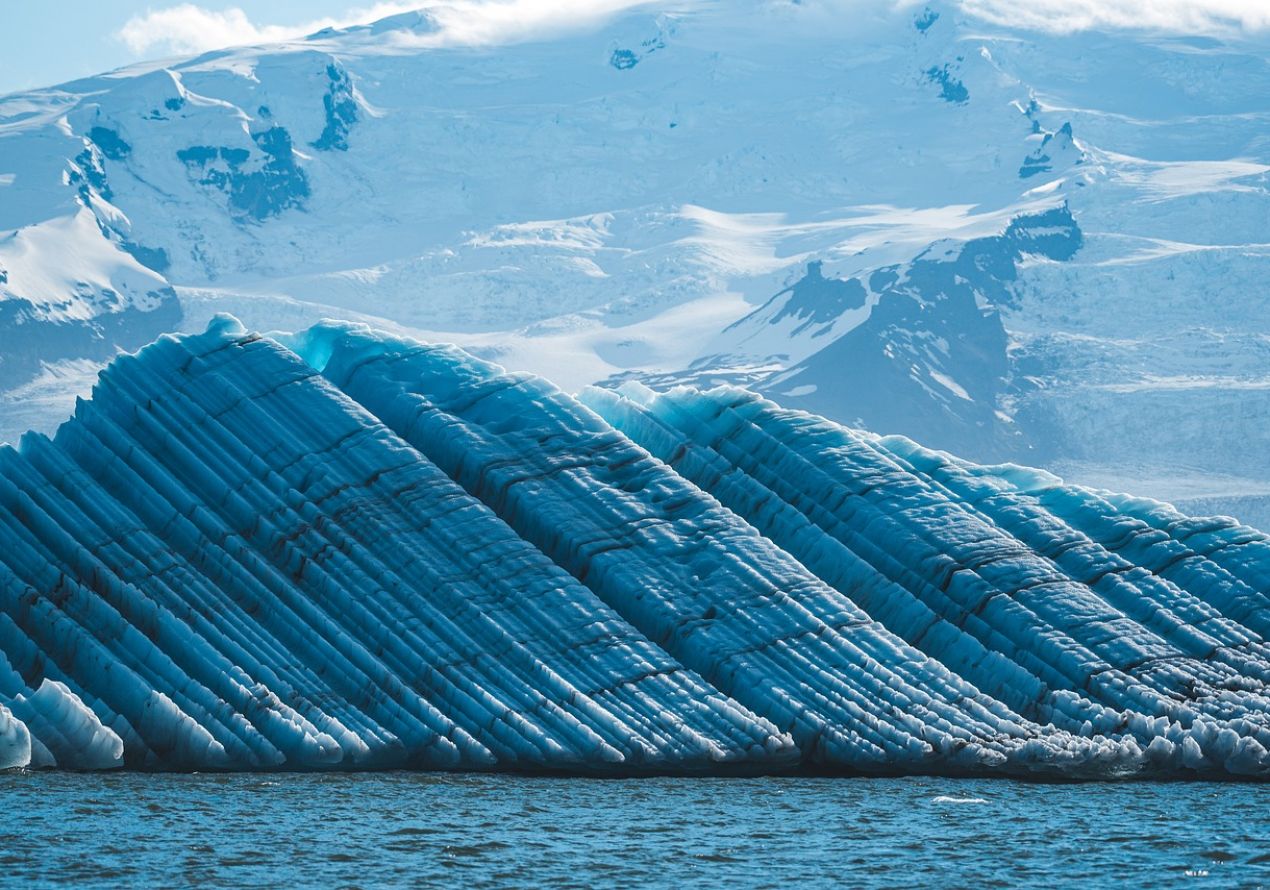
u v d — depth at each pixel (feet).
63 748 647.15
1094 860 526.98
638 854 525.34
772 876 497.05
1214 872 510.58
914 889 481.87
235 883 470.39
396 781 655.35
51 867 481.46
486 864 505.25
